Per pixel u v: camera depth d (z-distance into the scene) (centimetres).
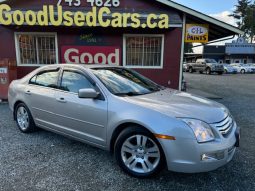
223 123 288
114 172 313
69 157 355
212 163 263
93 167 326
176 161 267
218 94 1027
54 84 402
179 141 264
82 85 361
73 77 377
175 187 280
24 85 459
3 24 770
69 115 366
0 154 363
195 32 883
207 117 280
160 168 284
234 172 317
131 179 296
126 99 314
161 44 883
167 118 273
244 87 1323
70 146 397
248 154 377
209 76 2328
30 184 282
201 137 263
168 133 267
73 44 879
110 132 316
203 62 2730
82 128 353
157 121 275
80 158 353
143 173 293
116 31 870
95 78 349
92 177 300
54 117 393
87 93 322
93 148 390
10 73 771
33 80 449
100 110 324
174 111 282
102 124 325
